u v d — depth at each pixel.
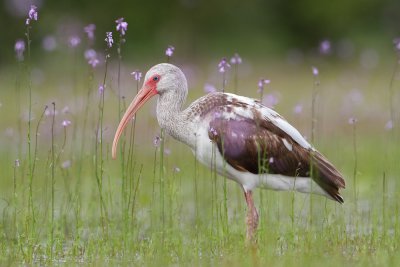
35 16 10.80
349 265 9.54
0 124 23.17
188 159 17.78
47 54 34.97
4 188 15.73
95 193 14.80
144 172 17.41
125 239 10.77
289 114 24.83
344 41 44.78
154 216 12.18
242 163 11.40
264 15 46.75
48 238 11.55
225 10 45.53
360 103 25.19
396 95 27.92
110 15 43.56
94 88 25.77
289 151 11.43
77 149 18.42
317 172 11.45
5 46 40.34
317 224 12.30
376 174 16.62
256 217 11.34
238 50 44.72
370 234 11.77
